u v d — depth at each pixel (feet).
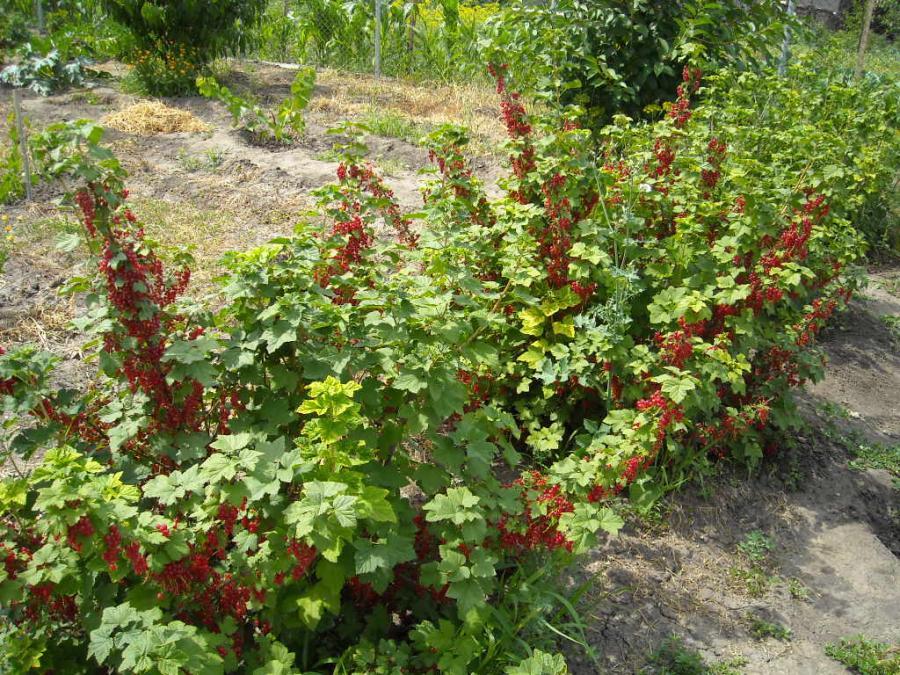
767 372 14.16
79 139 7.63
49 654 7.29
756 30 24.63
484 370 12.39
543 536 9.12
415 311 8.77
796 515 13.17
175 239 19.54
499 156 27.66
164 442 8.74
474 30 40.34
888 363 18.97
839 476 14.21
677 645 10.27
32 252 18.43
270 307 8.52
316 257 9.49
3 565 6.81
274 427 8.68
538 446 11.67
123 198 8.44
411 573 9.25
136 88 35.45
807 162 15.85
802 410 16.03
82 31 38.52
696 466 12.96
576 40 24.02
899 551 13.06
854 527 13.04
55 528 6.22
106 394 11.82
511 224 12.30
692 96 25.09
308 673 7.63
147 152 26.55
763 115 21.16
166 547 6.92
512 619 9.06
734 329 13.10
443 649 7.81
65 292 8.80
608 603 10.76
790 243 13.62
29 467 11.44
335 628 8.62
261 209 21.97
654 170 14.33
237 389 9.31
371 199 12.05
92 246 8.27
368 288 10.70
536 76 19.51
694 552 12.03
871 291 22.68
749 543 12.34
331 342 9.10
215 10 35.76
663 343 11.65
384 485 8.57
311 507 6.62
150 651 6.05
